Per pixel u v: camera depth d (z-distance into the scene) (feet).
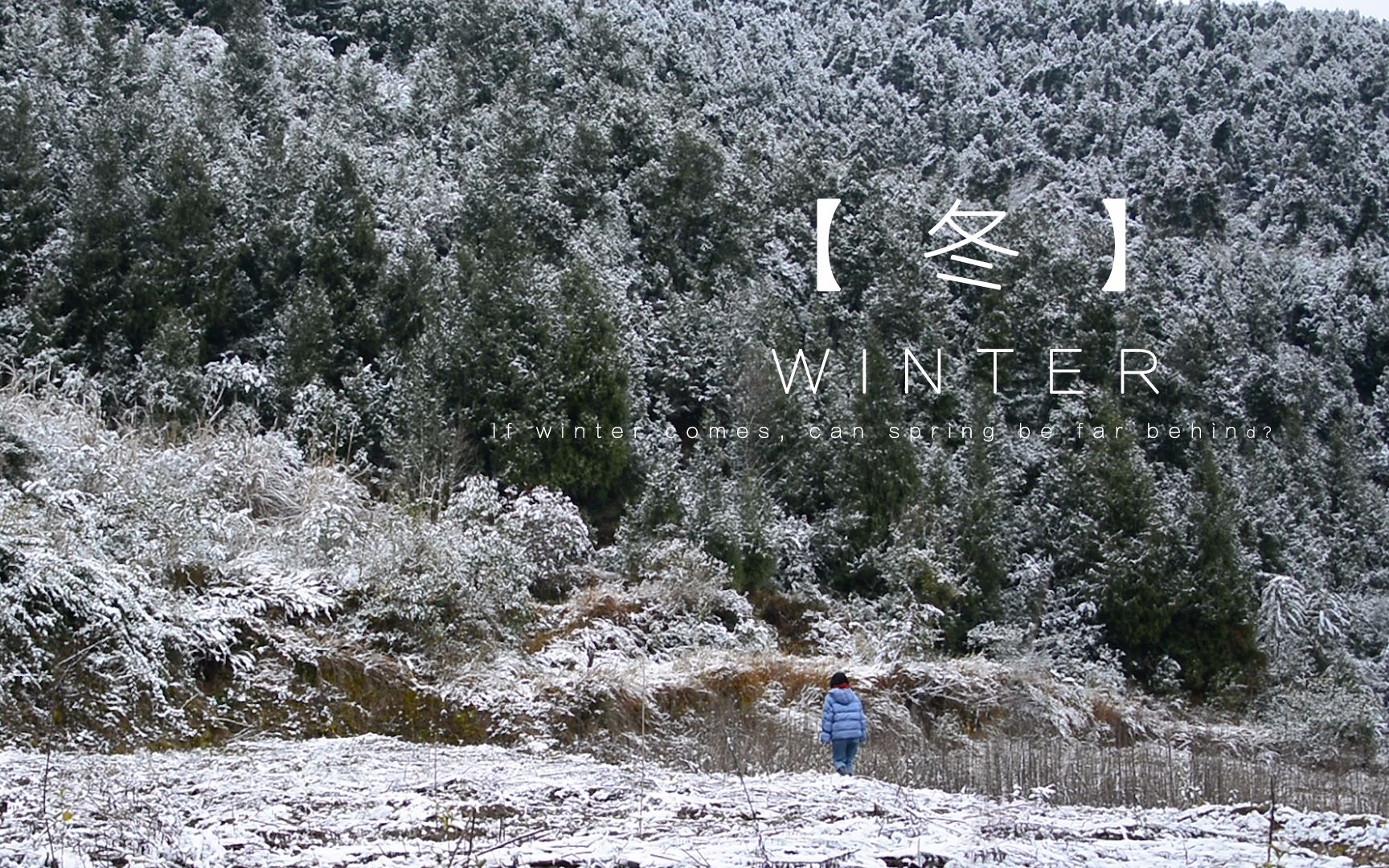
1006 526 87.97
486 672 47.70
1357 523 109.09
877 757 42.50
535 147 116.67
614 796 26.81
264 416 80.94
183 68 125.18
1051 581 86.53
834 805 26.58
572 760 36.65
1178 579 84.64
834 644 72.69
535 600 63.31
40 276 84.58
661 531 74.84
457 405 81.46
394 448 75.92
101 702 35.99
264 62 128.88
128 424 72.79
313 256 89.35
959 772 39.09
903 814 25.58
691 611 67.62
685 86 150.10
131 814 21.54
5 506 39.22
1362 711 72.69
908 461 87.61
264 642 42.91
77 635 36.94
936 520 83.71
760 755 41.09
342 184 94.94
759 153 133.18
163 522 46.01
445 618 49.29
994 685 65.21
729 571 73.67
